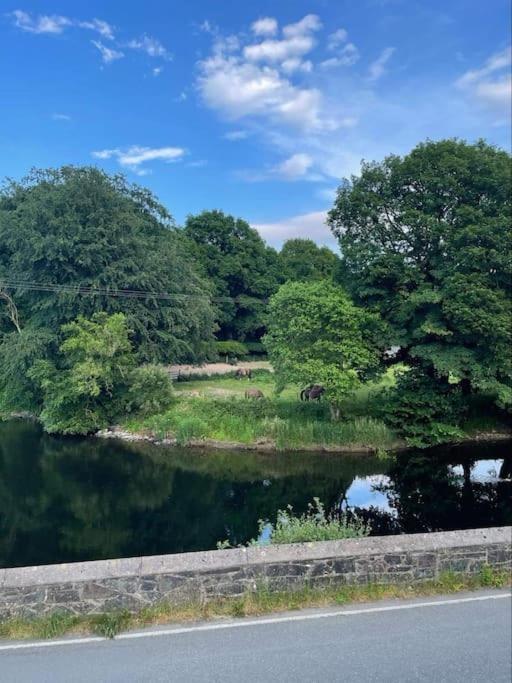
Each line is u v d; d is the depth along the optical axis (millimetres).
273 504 13648
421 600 5266
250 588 5285
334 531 7125
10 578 4984
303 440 18828
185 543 10984
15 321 28734
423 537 5855
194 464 17469
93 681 3926
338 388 17891
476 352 18094
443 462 17422
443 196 18516
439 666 4035
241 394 25766
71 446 20312
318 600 5230
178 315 30062
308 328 17969
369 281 18812
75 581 5004
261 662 4141
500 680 3850
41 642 4562
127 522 12273
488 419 21156
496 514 12688
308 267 61094
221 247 54344
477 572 5715
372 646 4363
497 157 18344
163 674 3998
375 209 19469
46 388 23672
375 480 15703
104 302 26953
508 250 17047
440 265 18219
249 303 52406
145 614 4957
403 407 19156
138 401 22562
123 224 28500
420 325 18469
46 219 26703
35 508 13297
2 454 19125
